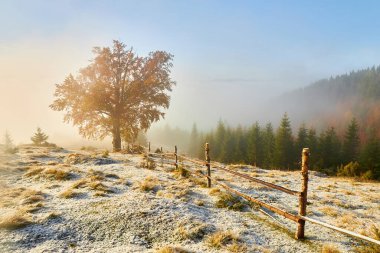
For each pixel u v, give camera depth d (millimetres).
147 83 29203
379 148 54656
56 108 27969
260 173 18562
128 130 31641
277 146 60812
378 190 14500
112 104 29922
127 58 29688
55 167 13883
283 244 6461
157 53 30609
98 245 5980
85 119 28672
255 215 8430
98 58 28281
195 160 13969
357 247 6434
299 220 6723
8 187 10344
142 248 5953
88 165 16406
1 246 5613
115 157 20500
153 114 30359
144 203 8273
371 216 9148
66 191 9250
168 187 11070
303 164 6562
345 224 8016
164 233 6656
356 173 26625
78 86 27875
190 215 7648
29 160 16234
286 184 14383
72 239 6160
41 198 8734
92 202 8430
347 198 11500
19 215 6941
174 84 31750
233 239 6457
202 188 11352
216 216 8102
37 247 5695
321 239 6801
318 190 13070
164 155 22016
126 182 11570
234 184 12477
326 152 59625
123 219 7172
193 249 5953
